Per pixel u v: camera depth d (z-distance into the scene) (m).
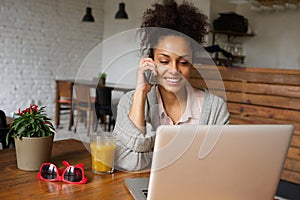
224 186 0.96
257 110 3.17
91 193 1.08
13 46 5.84
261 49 5.98
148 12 1.30
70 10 6.56
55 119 6.11
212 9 5.64
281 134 0.98
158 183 0.90
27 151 1.25
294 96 2.91
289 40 5.63
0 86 5.76
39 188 1.11
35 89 6.20
